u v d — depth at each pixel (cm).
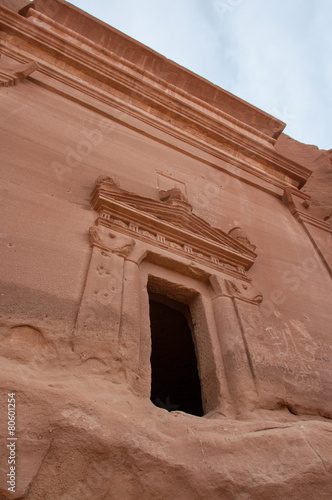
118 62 932
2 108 555
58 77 737
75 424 239
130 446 246
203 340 460
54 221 436
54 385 261
